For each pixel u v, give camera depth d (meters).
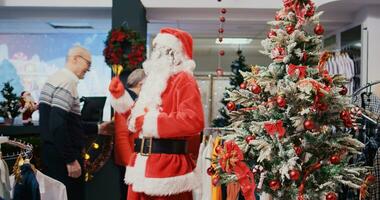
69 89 2.76
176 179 2.14
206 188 3.15
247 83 2.04
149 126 2.15
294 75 1.84
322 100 1.80
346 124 1.89
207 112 6.50
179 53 2.33
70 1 5.32
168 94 2.25
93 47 6.74
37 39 6.76
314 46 1.95
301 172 1.89
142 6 5.22
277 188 1.88
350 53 5.43
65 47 6.77
